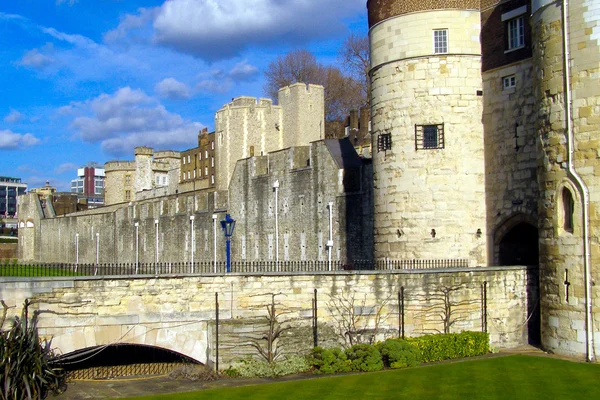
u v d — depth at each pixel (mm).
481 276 24156
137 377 20328
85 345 19422
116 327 19828
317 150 41531
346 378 19312
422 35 27812
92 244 86812
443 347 22078
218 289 21078
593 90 21719
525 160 26625
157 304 20359
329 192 40062
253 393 17641
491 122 27938
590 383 18156
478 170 28031
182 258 63500
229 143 68750
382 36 28859
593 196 21625
